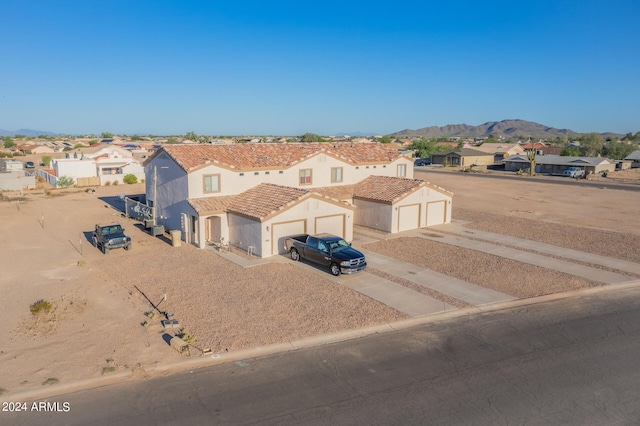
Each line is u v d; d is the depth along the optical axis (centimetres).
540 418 1035
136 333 1487
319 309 1705
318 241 2256
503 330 1537
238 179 2994
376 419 1023
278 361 1304
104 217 3744
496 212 3975
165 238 2956
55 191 5434
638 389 1163
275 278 2088
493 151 10988
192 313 1664
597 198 4900
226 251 2594
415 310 1706
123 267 2277
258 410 1057
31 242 2853
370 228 3259
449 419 1027
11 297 1839
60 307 1722
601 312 1708
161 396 1118
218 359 1312
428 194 3272
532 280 2077
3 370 1246
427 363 1295
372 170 3775
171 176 3005
